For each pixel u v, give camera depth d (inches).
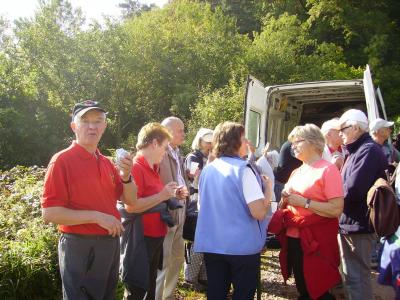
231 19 887.7
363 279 153.6
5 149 592.4
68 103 687.1
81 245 115.0
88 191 116.1
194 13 969.5
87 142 117.2
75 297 113.5
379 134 238.4
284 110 355.3
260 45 787.4
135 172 142.3
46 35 681.6
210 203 132.6
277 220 150.3
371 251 155.1
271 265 240.1
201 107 607.8
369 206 133.9
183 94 706.2
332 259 143.5
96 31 710.5
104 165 122.1
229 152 135.5
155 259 148.9
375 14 887.1
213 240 129.6
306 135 147.1
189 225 175.0
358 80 313.3
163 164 167.6
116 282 124.2
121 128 717.9
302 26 876.0
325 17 904.9
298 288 152.4
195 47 787.4
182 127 179.9
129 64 721.0
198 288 197.2
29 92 657.6
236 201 128.6
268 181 138.0
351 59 905.5
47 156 636.1
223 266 133.1
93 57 695.1
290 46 800.9
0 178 338.0
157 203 136.8
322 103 402.9
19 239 191.9
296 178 150.9
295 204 143.7
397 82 823.1
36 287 168.7
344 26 893.8
